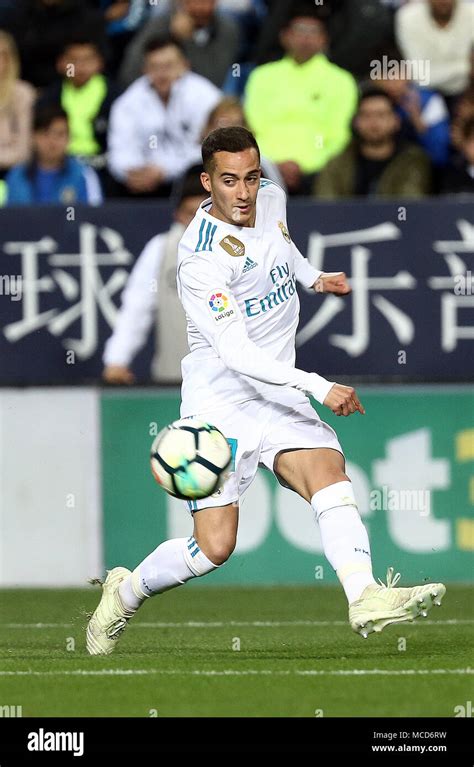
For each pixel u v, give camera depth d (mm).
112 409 30297
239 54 37812
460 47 36000
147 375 30797
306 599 28109
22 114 36594
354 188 34719
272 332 19375
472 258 30484
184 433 18188
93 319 30938
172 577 19578
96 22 37250
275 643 22109
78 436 30375
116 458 30328
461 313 30531
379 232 30594
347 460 30016
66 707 16781
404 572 29984
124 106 36094
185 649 21469
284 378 18000
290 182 35000
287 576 30406
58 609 27016
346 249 30641
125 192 36188
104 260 30859
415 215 30531
